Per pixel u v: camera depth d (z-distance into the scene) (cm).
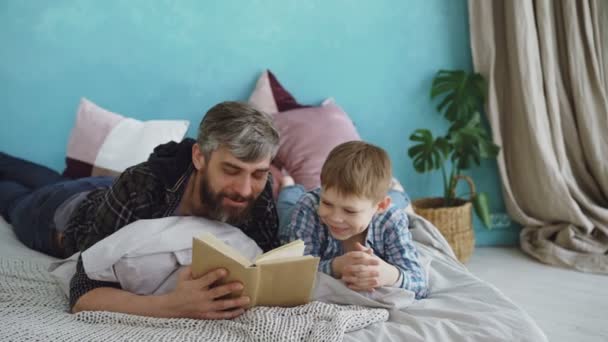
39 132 276
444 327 128
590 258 271
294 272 125
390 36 290
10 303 143
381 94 295
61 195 192
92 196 178
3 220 229
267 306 129
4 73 269
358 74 292
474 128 275
